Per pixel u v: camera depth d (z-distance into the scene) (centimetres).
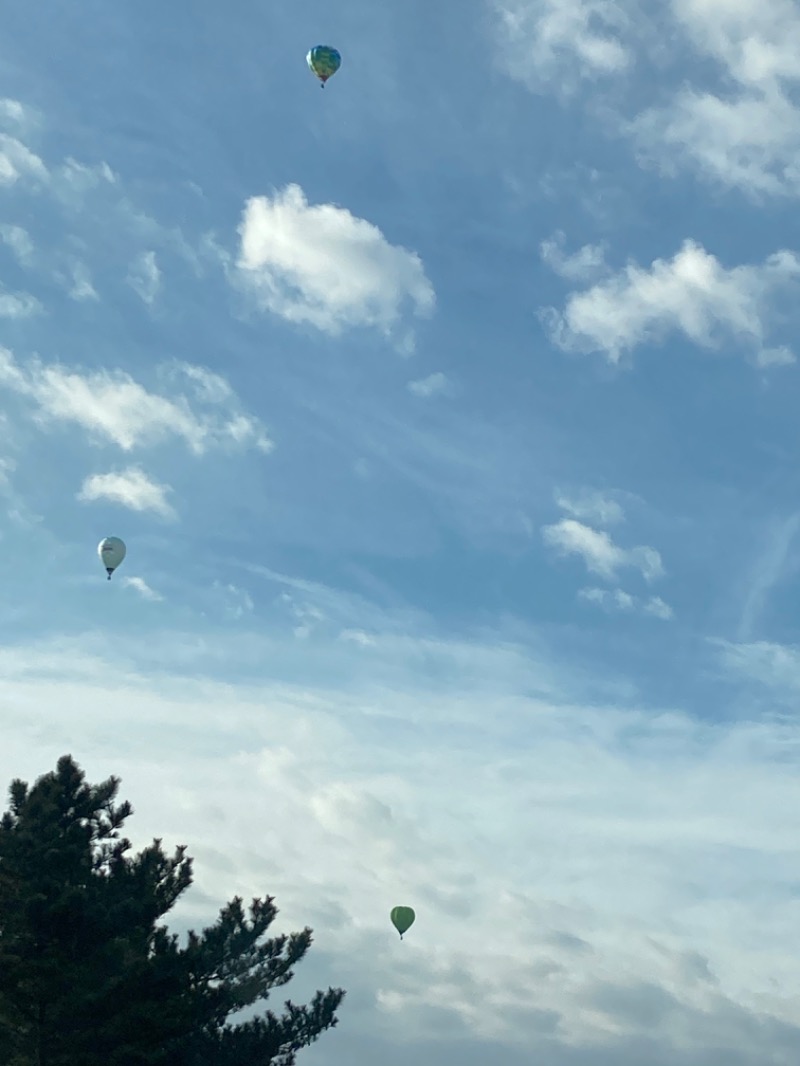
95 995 4506
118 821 5197
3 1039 4634
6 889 4700
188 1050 5019
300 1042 5188
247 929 5288
